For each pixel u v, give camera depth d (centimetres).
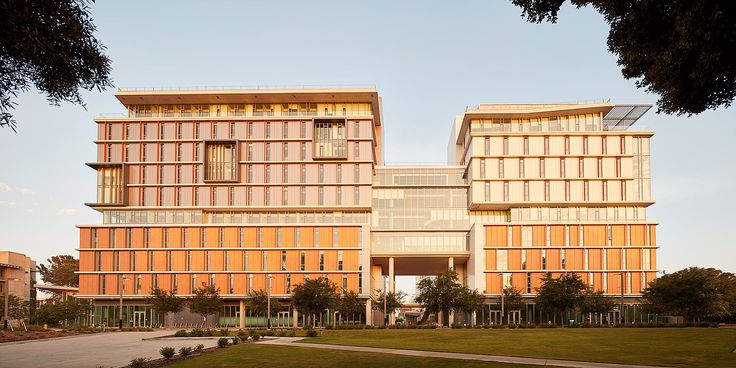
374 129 9612
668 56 1250
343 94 8719
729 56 1152
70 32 1140
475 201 8638
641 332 4728
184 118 8812
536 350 3100
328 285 7000
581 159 8744
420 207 9106
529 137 8812
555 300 6875
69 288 12100
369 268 8438
